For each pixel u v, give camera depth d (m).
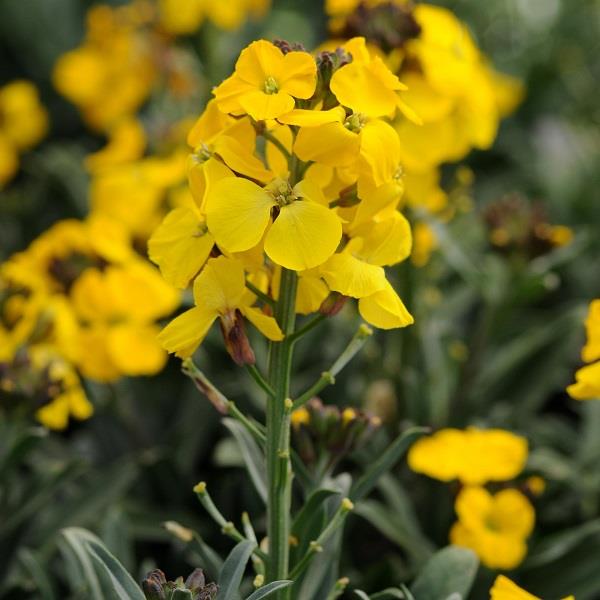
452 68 0.69
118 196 0.76
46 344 0.70
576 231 1.00
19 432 0.67
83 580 0.66
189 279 0.57
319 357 0.78
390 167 0.56
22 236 1.03
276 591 0.58
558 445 0.76
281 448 0.58
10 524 0.67
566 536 0.69
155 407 0.82
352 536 0.72
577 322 0.75
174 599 0.56
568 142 1.05
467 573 0.63
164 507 0.74
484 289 0.73
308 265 0.56
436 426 0.74
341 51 0.57
